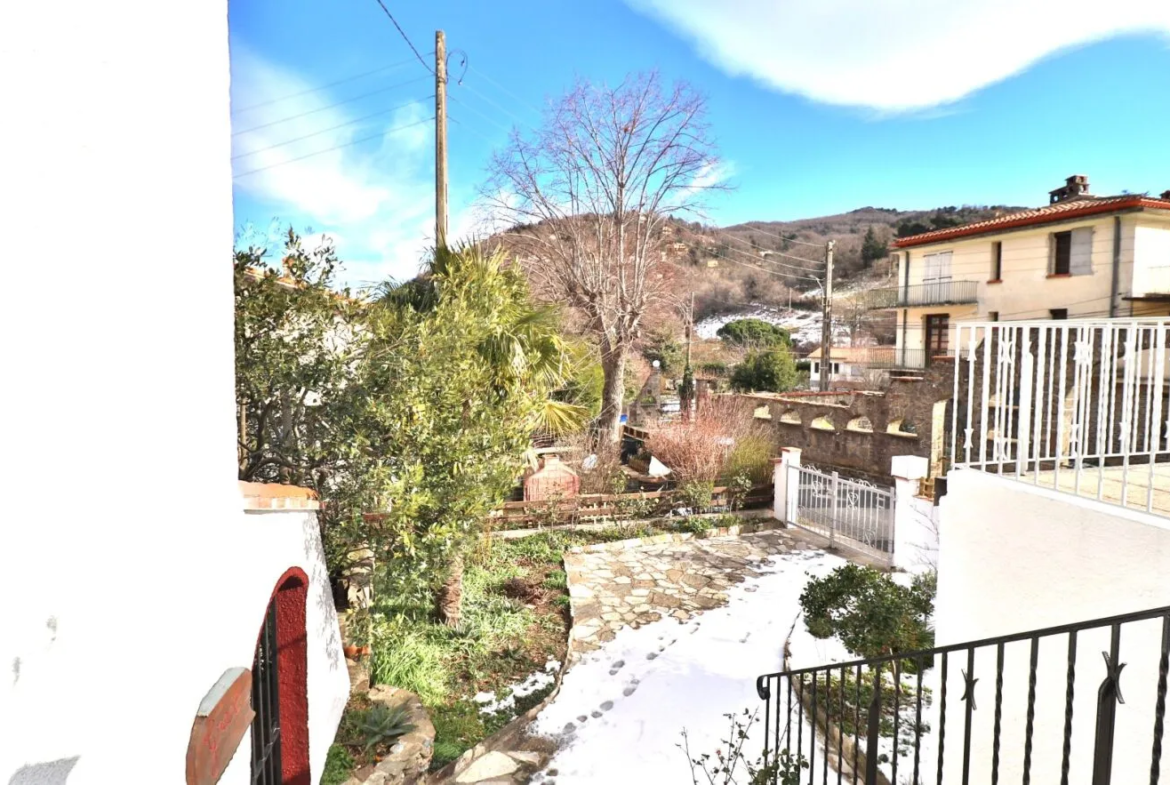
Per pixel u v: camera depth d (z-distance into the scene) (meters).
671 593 8.14
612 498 11.12
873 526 9.81
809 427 17.52
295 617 3.88
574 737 5.10
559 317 7.73
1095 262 19.80
